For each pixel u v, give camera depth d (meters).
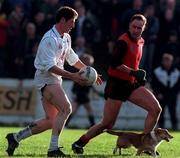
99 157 34.59
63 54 34.88
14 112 75.06
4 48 76.38
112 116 36.78
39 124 35.22
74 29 75.69
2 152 36.69
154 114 36.03
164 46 74.25
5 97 75.25
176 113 73.50
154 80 72.19
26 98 74.88
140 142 35.41
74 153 37.34
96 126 37.12
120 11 77.25
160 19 75.44
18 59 75.44
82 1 78.31
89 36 75.81
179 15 76.56
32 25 74.94
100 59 75.94
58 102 34.22
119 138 36.09
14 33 76.06
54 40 34.03
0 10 78.38
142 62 73.56
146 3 77.12
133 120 73.94
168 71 72.12
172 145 44.03
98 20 77.25
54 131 34.34
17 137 35.09
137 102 36.25
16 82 74.94
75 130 63.53
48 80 34.34
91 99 72.88
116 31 75.31
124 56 35.94
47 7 76.69
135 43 36.09
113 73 36.19
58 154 34.25
